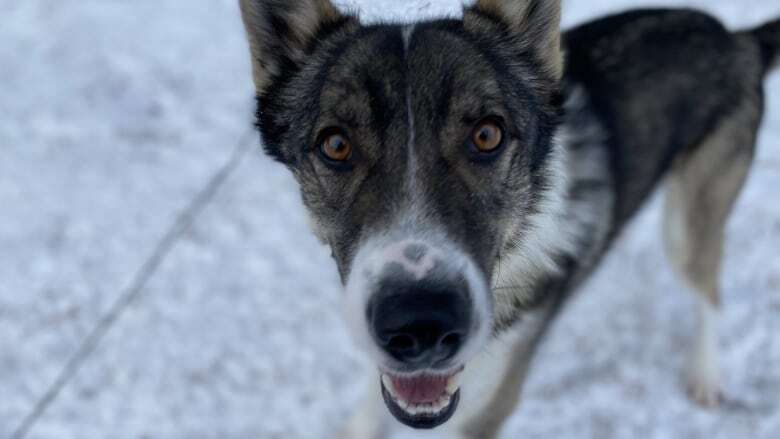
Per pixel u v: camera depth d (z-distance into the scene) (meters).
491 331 0.60
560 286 0.69
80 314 0.86
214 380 0.82
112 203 0.95
